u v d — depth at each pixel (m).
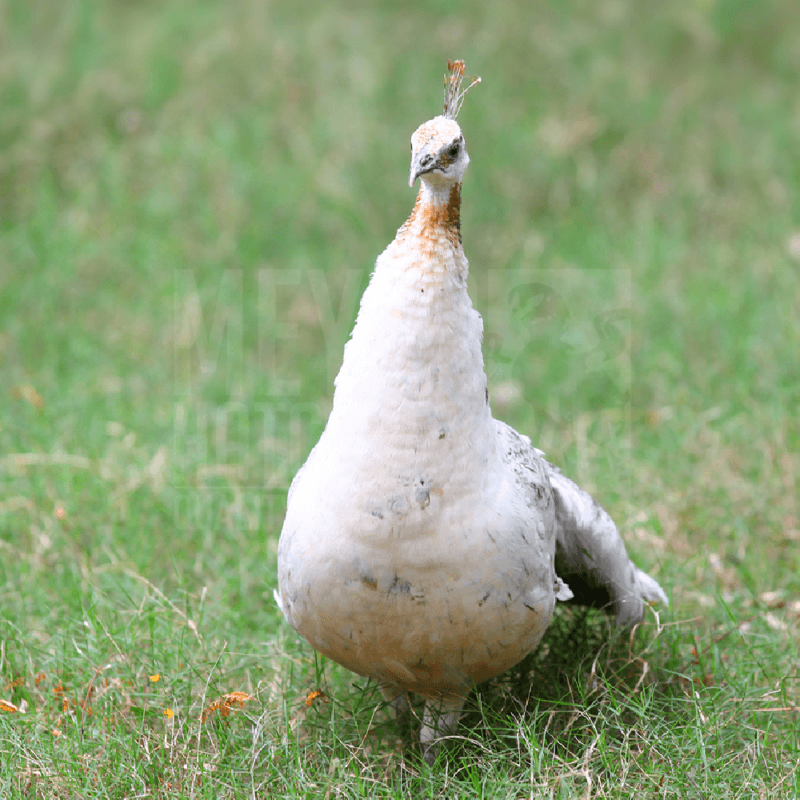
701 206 15.24
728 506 9.56
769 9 19.58
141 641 7.79
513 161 15.89
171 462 10.26
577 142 16.31
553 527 6.84
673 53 18.98
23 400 11.27
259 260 14.18
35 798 6.37
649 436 10.87
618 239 14.66
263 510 9.73
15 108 16.70
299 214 14.95
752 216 15.00
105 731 6.84
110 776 6.48
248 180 15.23
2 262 14.00
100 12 18.69
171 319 13.13
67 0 18.70
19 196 15.27
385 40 17.75
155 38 17.98
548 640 7.80
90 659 7.48
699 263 14.09
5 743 6.71
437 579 5.99
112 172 15.43
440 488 5.90
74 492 9.66
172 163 15.55
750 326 12.30
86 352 12.38
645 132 16.55
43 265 14.00
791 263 13.62
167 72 17.22
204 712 6.93
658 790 6.28
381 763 6.88
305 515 6.26
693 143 16.45
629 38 19.03
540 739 6.77
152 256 14.11
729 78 18.48
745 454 10.25
